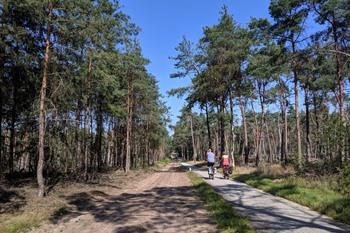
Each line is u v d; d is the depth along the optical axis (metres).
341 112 23.98
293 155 29.47
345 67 24.34
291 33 27.00
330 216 11.61
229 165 30.06
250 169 33.97
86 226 11.44
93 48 20.64
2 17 17.59
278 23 27.73
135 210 13.90
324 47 23.56
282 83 40.22
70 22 17.70
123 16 24.77
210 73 39.31
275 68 27.64
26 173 28.55
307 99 39.91
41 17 17.17
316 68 27.95
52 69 18.70
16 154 25.33
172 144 145.50
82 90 22.08
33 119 22.91
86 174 27.06
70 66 19.27
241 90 41.12
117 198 18.50
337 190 15.81
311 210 12.85
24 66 19.45
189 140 130.62
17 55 18.81
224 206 13.05
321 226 10.12
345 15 23.38
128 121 38.09
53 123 21.70
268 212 12.42
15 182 22.70
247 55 38.16
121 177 31.36
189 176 31.19
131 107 38.91
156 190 21.14
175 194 18.48
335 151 20.75
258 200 15.38
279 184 19.64
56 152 24.03
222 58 39.38
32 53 19.23
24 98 22.53
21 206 15.31
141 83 38.12
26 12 17.52
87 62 21.33
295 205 13.98
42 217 13.03
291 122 73.00
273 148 89.06
